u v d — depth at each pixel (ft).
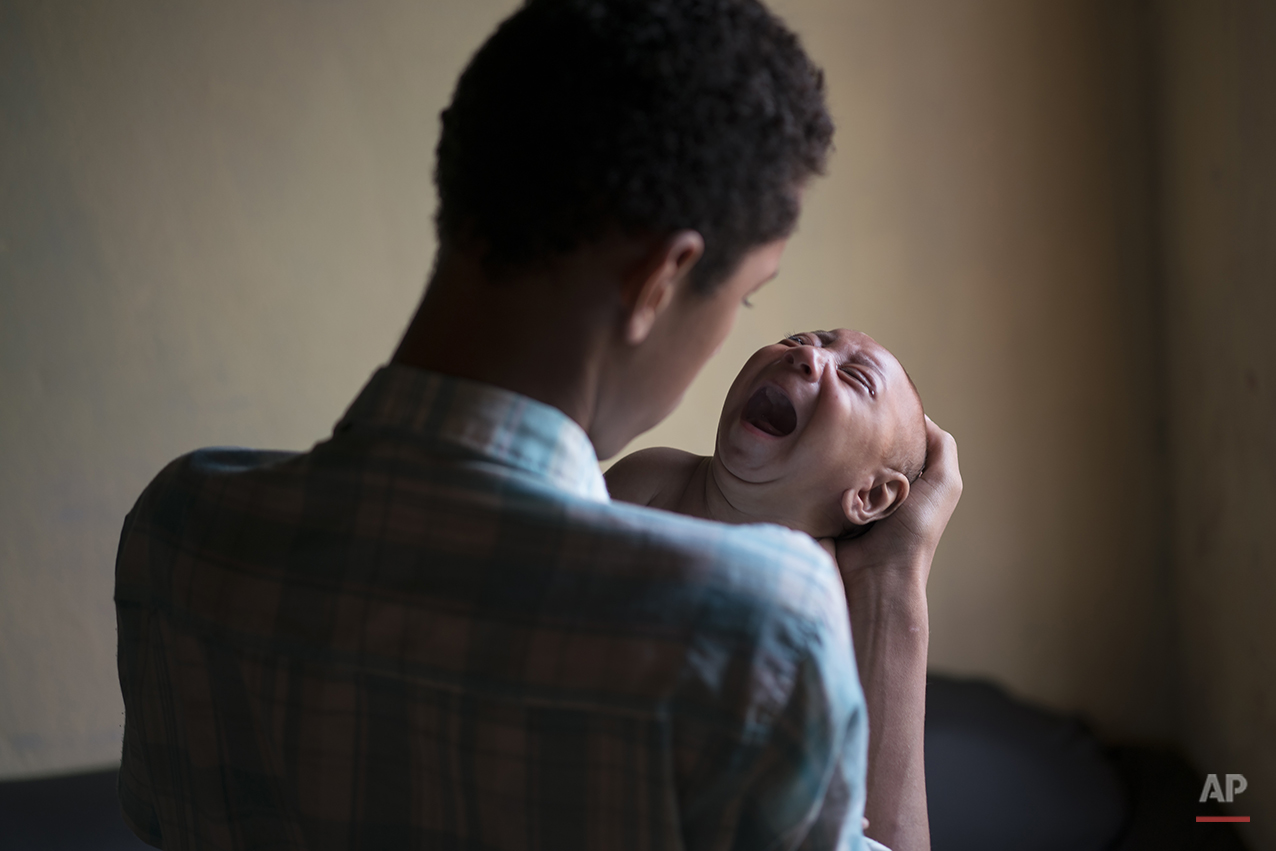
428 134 8.52
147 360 8.26
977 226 9.00
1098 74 8.90
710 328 1.96
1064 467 9.18
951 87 8.87
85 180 8.02
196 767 2.04
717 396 8.99
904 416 4.32
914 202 8.95
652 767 1.63
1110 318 9.11
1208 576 8.39
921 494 3.83
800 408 4.11
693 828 1.68
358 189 8.46
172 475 2.15
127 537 2.21
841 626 1.70
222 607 1.89
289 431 8.56
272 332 8.45
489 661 1.68
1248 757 7.71
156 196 8.15
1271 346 7.05
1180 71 8.25
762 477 4.18
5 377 8.02
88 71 7.95
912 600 3.62
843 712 1.65
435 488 1.77
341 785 1.85
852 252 8.95
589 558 1.68
